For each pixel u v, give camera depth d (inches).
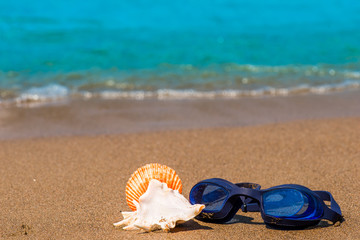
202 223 54.7
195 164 64.6
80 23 173.2
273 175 62.2
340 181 60.7
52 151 68.0
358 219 54.9
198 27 175.2
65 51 138.8
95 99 97.0
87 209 57.0
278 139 70.3
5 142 70.6
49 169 63.9
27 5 193.0
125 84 108.1
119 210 56.8
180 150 67.9
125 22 177.8
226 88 106.3
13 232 54.3
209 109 90.2
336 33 170.1
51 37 153.9
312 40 160.2
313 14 200.1
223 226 54.3
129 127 77.6
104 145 69.4
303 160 65.1
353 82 113.3
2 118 82.9
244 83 111.0
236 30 172.6
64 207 57.3
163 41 154.2
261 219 55.2
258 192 53.2
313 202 53.1
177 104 93.7
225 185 53.8
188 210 52.5
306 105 93.5
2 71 117.0
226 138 70.8
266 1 221.5
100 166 64.4
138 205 52.7
